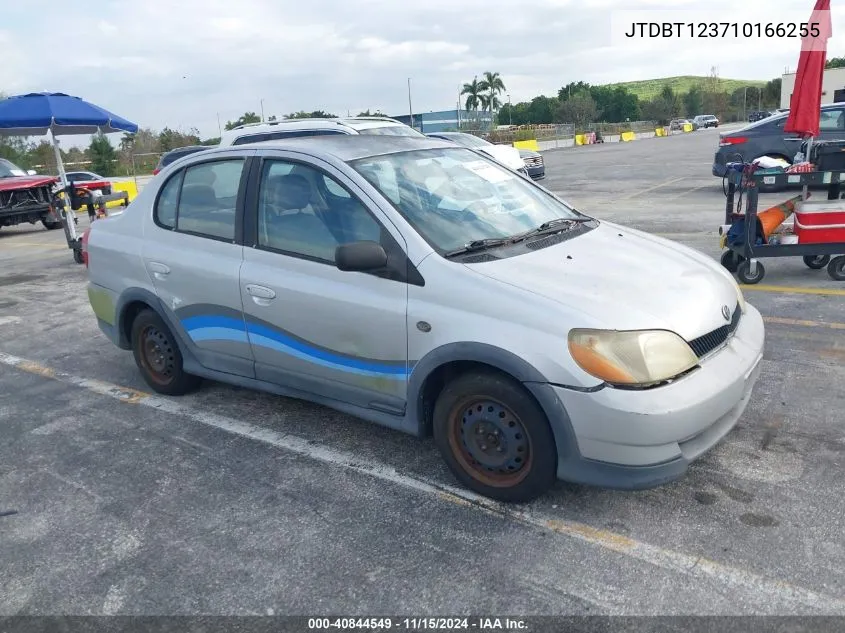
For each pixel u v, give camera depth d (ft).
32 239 48.57
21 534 10.82
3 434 14.60
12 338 21.89
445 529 10.19
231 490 11.71
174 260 14.21
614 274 10.51
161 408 15.39
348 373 11.84
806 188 21.65
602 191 52.37
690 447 9.65
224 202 13.57
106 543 10.43
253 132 33.71
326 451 12.86
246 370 13.69
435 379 11.01
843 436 12.10
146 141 144.66
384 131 32.78
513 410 10.02
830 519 9.79
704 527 9.80
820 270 23.44
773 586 8.58
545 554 9.48
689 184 52.85
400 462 12.26
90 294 16.58
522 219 12.53
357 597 8.91
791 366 15.28
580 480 9.72
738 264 23.18
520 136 152.66
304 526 10.51
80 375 18.02
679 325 9.68
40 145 119.85
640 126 201.87
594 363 9.22
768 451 11.74
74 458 13.26
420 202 11.75
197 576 9.52
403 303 10.80
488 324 9.95
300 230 12.29
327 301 11.65
